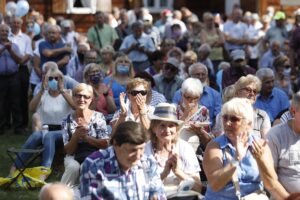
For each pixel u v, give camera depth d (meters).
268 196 16.27
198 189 16.16
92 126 20.02
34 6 49.31
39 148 22.72
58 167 22.61
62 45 31.12
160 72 29.39
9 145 27.27
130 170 12.88
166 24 44.69
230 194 14.45
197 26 42.25
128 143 12.39
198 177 16.36
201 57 32.91
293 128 15.30
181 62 33.12
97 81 24.08
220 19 49.22
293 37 35.09
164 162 15.95
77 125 19.98
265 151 14.27
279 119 20.09
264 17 49.00
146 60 36.66
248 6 55.12
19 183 21.03
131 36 37.28
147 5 54.66
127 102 19.31
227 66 29.95
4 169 23.34
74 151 19.77
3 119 29.78
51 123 23.47
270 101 23.19
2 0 42.50
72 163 19.23
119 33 43.25
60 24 41.12
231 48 43.44
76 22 49.94
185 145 16.52
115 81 25.81
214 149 14.36
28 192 20.70
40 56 31.19
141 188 12.92
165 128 15.91
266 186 14.39
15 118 29.84
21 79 29.75
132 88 18.94
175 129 16.03
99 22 39.72
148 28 37.66
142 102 18.89
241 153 13.93
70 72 31.20
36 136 22.55
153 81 25.23
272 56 37.62
